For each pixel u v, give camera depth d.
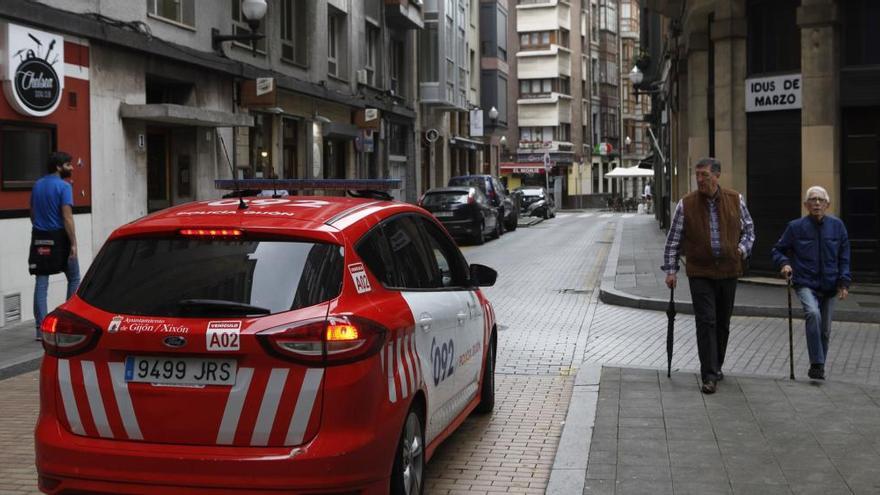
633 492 5.19
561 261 20.64
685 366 8.98
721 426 6.54
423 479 5.05
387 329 4.46
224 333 4.12
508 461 6.00
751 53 15.52
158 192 16.53
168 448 4.16
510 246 25.36
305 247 4.42
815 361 8.15
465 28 42.00
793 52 14.96
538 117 71.06
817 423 6.61
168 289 4.32
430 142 34.78
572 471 5.55
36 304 10.14
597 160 78.88
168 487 4.12
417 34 35.50
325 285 4.32
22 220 11.62
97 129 13.47
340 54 26.91
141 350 4.19
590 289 15.53
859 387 7.82
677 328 11.45
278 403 4.11
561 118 70.94
